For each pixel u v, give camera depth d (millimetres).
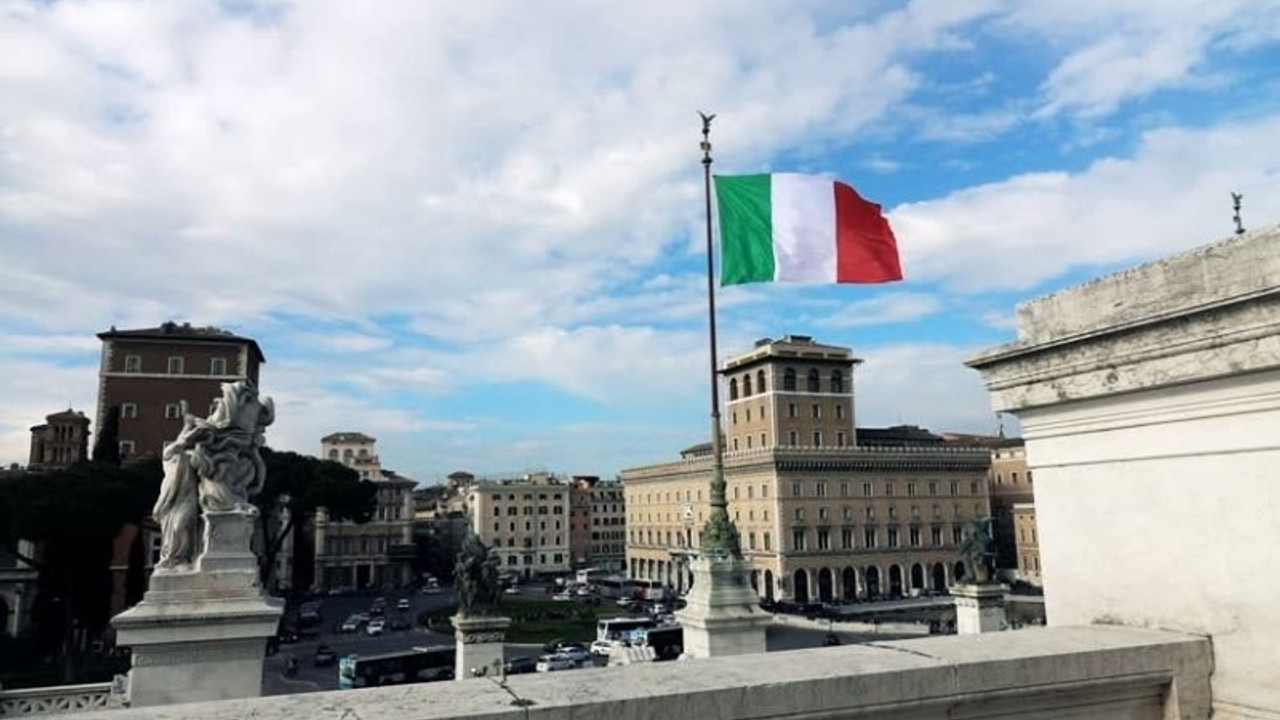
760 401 106250
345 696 3219
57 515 50719
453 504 167750
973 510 105812
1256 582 3973
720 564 14250
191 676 10734
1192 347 4156
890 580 99500
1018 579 102438
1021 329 5367
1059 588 5125
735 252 16453
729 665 3730
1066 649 4031
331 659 62938
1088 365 4754
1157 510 4488
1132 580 4629
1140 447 4582
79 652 58781
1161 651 4125
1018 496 117375
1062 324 4988
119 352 94312
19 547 65750
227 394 11750
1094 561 4883
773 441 102312
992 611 21875
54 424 99812
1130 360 4508
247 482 11820
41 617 56750
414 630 83812
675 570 117000
